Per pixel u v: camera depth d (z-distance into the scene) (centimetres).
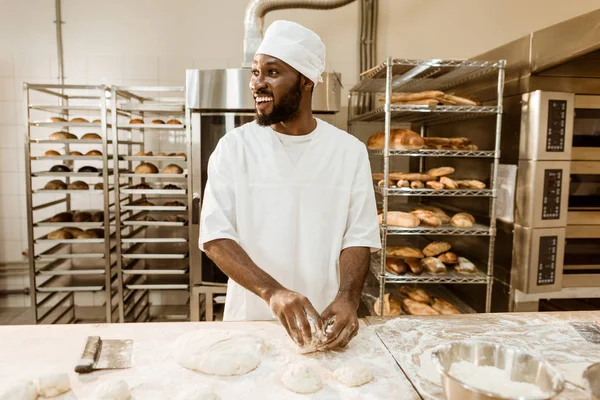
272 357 101
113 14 327
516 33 338
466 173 281
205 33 332
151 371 94
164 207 282
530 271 221
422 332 117
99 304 349
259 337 108
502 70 220
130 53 330
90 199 340
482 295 261
